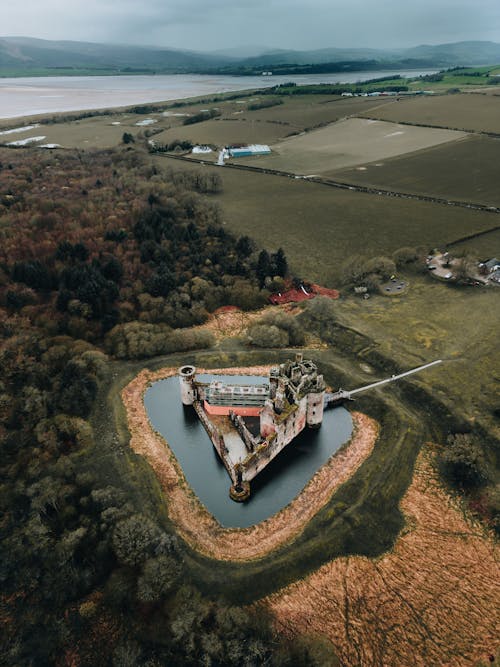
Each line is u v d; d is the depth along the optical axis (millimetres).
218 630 87125
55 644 87625
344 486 119812
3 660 85375
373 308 198500
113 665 83625
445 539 105625
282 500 118750
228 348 176500
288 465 128750
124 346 169375
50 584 95750
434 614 91875
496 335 171625
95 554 100375
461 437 125188
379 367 162875
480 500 112875
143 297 192500
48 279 189750
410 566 100562
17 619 91625
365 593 96000
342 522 109562
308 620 91500
